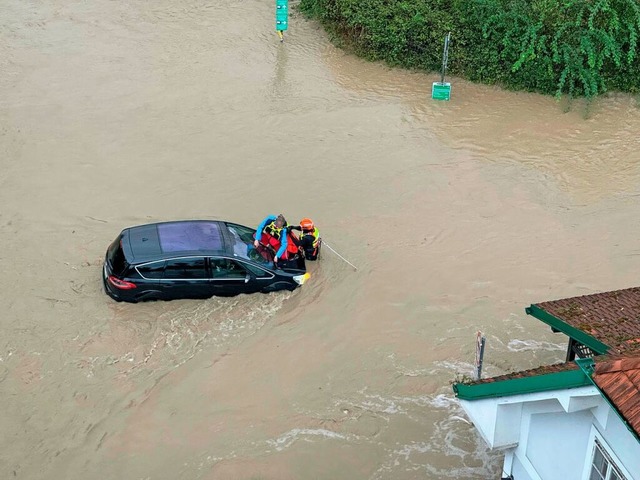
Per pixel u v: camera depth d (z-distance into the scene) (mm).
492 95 20859
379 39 21812
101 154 17625
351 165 17641
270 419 11180
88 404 11211
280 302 13453
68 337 12320
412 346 12641
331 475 10352
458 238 15305
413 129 19219
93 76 20953
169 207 15875
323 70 21844
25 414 10992
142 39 23109
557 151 18547
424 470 10500
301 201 16281
